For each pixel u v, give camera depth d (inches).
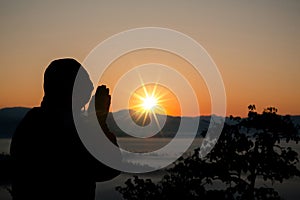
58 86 130.0
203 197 349.7
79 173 126.0
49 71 131.5
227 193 349.7
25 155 126.6
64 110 130.0
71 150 125.4
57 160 125.1
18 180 127.4
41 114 130.3
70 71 130.5
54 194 125.3
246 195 348.5
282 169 354.0
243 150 357.1
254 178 354.6
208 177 358.6
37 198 126.0
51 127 126.9
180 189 354.6
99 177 128.5
